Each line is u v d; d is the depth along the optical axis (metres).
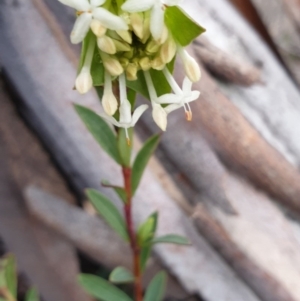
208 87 0.30
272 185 0.30
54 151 0.30
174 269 0.30
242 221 0.30
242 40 0.31
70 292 0.30
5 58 0.29
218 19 0.31
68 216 0.30
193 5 0.31
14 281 0.26
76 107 0.23
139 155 0.24
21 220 0.30
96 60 0.20
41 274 0.30
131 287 0.32
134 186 0.24
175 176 0.30
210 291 0.30
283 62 0.33
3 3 0.29
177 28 0.20
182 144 0.29
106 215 0.25
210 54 0.30
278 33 0.32
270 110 0.31
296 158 0.32
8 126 0.29
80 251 0.31
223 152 0.30
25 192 0.29
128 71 0.20
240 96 0.31
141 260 0.26
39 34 0.29
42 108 0.29
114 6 0.20
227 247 0.30
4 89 0.29
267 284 0.30
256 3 0.32
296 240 0.31
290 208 0.31
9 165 0.29
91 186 0.30
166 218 0.30
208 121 0.30
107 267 0.31
